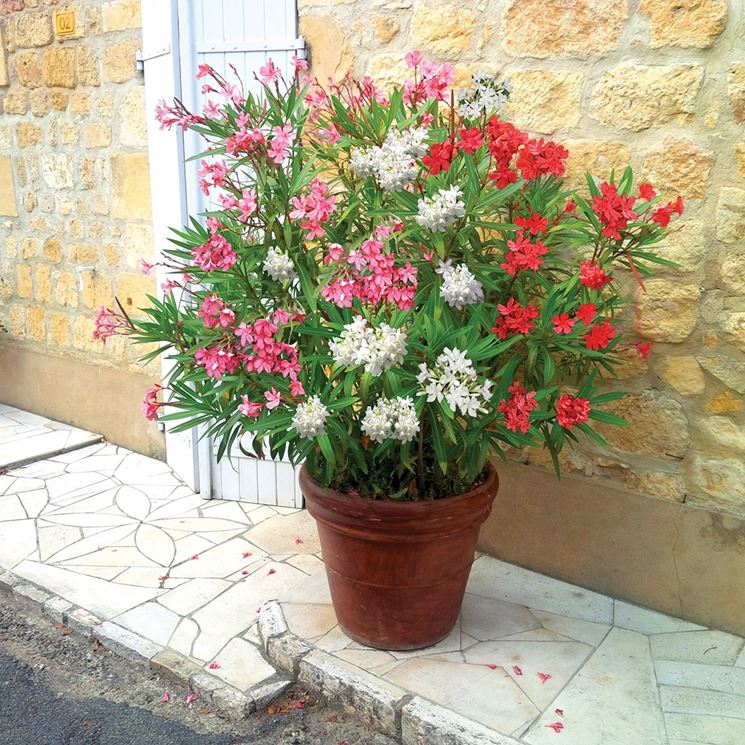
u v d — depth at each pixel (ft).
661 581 9.75
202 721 8.41
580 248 9.29
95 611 10.00
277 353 7.42
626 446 9.71
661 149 8.86
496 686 8.35
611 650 9.03
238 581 10.65
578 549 10.32
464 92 9.07
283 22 11.12
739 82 8.30
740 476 9.04
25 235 16.96
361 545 8.38
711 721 7.89
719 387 9.00
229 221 8.21
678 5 8.48
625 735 7.70
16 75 16.06
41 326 17.17
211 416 8.52
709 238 8.75
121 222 14.74
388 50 10.44
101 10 14.01
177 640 9.43
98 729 8.34
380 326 7.22
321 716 8.45
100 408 16.17
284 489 12.89
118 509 12.92
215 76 8.45
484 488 8.56
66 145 15.42
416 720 7.90
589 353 7.88
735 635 9.33
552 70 9.37
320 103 8.95
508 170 7.77
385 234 7.46
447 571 8.61
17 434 16.40
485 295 8.63
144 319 14.70
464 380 7.11
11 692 8.91
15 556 11.38
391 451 8.49
